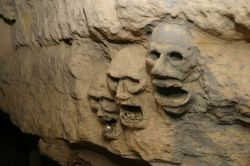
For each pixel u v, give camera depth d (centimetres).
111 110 141
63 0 151
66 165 191
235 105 113
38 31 177
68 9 147
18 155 302
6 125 301
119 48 132
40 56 180
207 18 104
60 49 163
